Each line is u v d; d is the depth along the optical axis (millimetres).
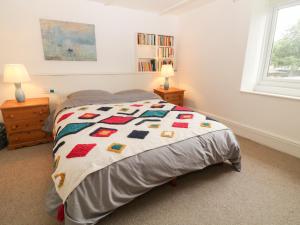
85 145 1314
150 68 3570
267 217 1317
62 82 2889
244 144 2510
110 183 1133
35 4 2516
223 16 2834
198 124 1767
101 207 1100
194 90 3652
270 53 2572
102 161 1156
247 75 2711
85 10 2832
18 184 1660
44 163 2012
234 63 2781
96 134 1508
